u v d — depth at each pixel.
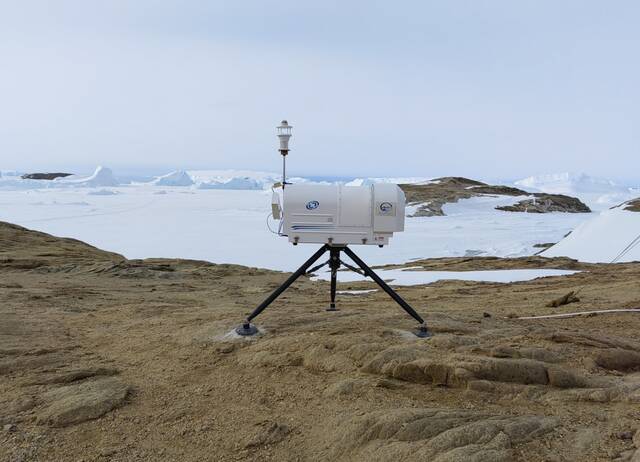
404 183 127.56
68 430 3.76
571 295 9.53
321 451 3.36
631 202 31.66
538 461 2.98
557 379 4.03
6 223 28.83
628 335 5.96
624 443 3.11
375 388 4.11
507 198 107.56
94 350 5.80
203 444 3.55
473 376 4.06
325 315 6.31
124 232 60.06
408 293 13.34
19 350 5.66
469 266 22.25
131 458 3.39
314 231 5.03
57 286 13.34
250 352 5.07
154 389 4.47
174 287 14.23
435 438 3.19
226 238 54.56
